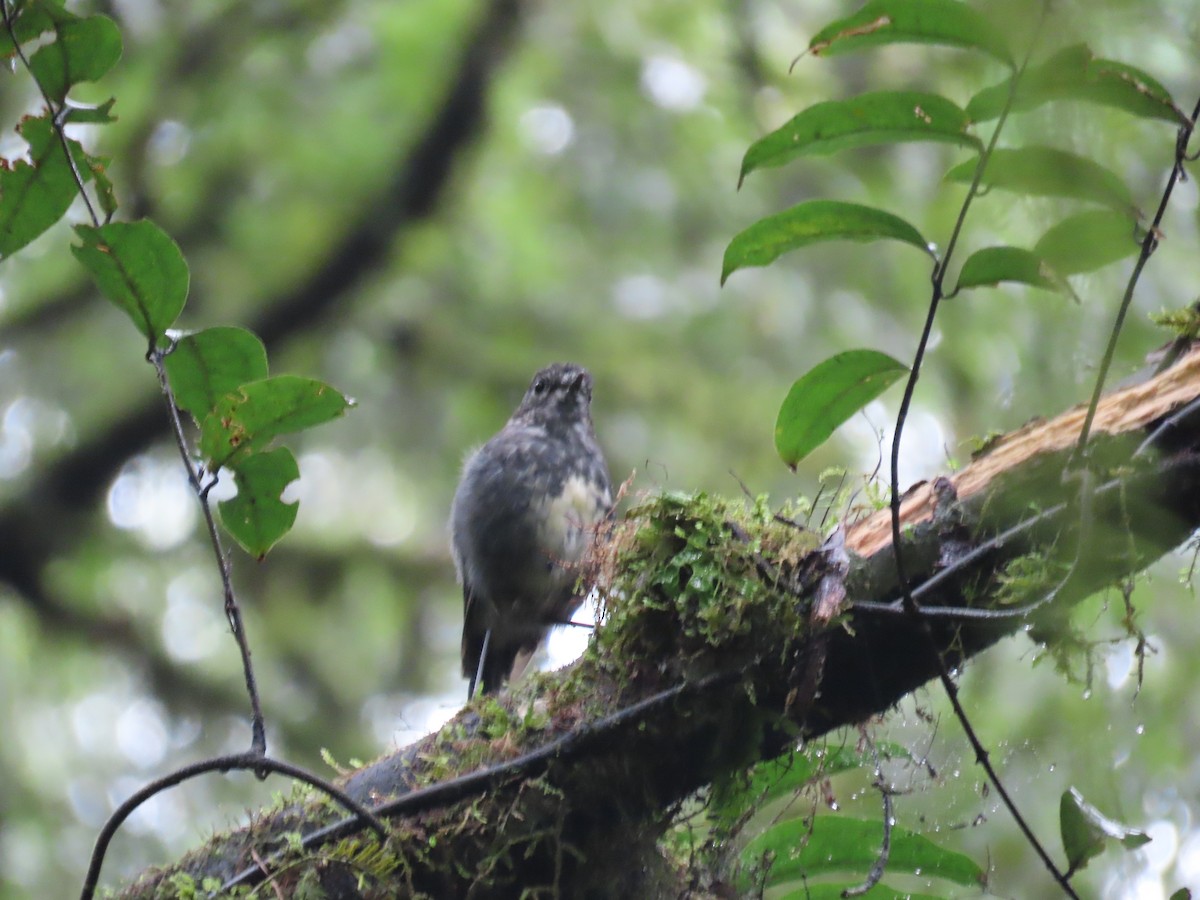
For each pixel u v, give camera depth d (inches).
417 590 548.1
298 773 158.4
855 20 143.4
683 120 557.3
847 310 546.9
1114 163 200.5
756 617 164.2
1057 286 149.4
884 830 169.3
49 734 471.2
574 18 554.3
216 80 536.1
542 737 167.9
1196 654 280.2
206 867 168.7
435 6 557.3
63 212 180.4
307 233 561.6
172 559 536.7
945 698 241.3
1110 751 261.1
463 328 572.1
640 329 555.8
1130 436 162.7
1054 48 143.7
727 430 536.1
